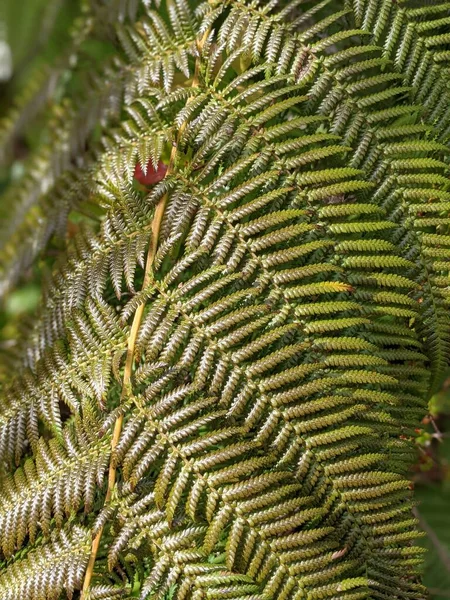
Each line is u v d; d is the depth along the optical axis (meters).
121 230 1.22
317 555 1.20
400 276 1.23
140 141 1.21
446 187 1.28
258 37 1.23
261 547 1.19
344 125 1.23
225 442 1.23
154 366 1.21
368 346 1.21
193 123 1.22
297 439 1.20
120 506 1.20
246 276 1.21
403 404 1.26
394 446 1.24
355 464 1.20
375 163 1.24
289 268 1.22
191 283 1.21
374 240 1.22
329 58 1.23
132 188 1.22
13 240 1.13
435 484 1.46
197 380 1.20
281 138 1.25
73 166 1.17
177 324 1.22
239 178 1.24
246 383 1.20
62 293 1.21
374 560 1.22
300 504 1.19
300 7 1.28
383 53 1.25
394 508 1.22
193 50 1.23
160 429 1.20
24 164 1.14
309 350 1.21
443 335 1.26
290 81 1.23
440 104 1.26
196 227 1.21
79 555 1.21
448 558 1.43
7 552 1.21
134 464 1.20
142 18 1.22
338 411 1.21
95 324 1.22
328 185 1.24
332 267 1.21
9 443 1.21
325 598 1.19
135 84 1.20
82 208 1.22
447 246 1.27
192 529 1.20
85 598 1.21
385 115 1.23
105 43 1.22
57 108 1.14
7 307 1.28
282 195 1.22
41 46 1.15
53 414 1.21
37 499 1.21
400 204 1.24
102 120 1.17
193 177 1.22
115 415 1.21
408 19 1.25
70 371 1.22
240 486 1.19
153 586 1.19
